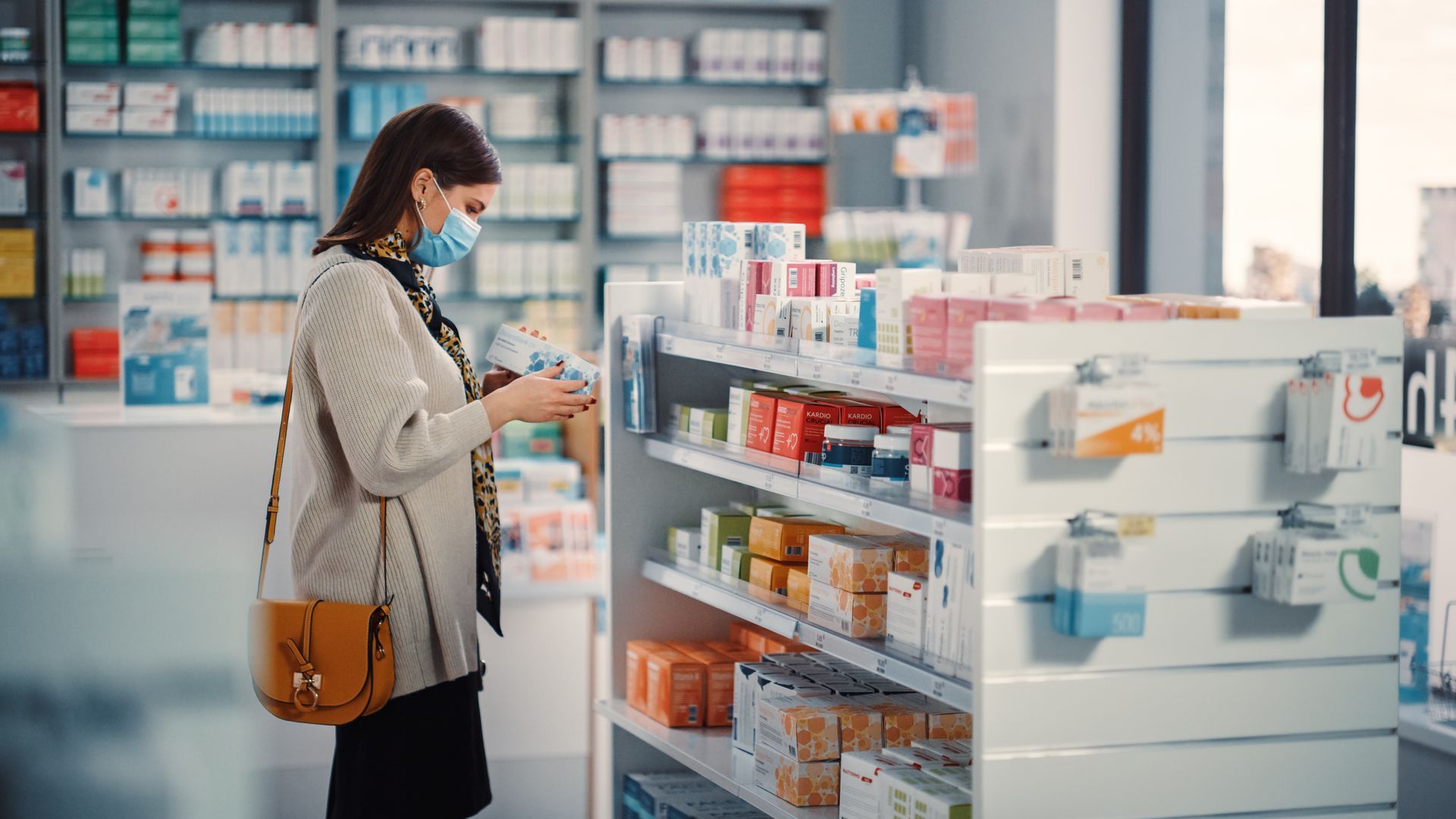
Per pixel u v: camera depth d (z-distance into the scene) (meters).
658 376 3.51
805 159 7.75
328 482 2.75
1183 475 2.25
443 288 7.47
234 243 7.10
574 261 7.52
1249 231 5.42
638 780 3.59
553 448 6.97
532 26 7.38
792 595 2.93
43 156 6.98
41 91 6.96
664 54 7.60
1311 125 4.98
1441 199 4.11
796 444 2.88
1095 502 2.21
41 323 7.05
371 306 2.67
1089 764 2.23
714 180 8.00
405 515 2.74
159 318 4.15
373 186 2.80
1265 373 2.28
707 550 3.35
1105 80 6.36
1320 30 4.90
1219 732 2.30
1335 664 2.36
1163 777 2.27
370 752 2.77
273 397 4.27
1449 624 3.88
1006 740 2.19
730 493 3.66
